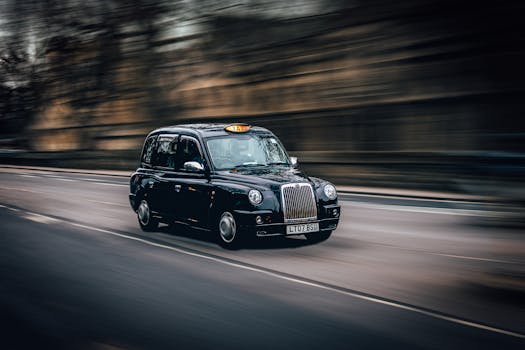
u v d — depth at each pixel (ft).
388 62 68.49
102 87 123.03
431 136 64.08
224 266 26.35
